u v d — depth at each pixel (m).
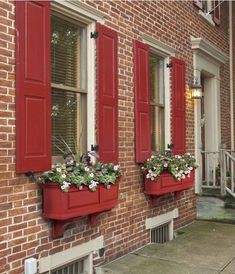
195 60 8.85
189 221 8.34
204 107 10.57
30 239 4.45
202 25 9.56
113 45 5.82
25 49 4.33
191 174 7.46
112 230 5.82
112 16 5.92
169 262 5.77
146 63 6.70
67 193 4.49
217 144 10.52
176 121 7.75
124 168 6.12
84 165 4.89
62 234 4.87
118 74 6.02
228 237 7.19
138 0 6.61
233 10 11.97
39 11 4.52
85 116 5.50
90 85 5.49
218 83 10.72
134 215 6.35
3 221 4.13
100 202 4.92
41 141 4.51
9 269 4.19
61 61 5.24
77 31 5.52
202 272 5.37
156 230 7.18
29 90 4.37
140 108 6.47
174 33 7.93
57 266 4.82
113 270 5.40
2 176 4.12
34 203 4.50
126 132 6.19
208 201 9.05
